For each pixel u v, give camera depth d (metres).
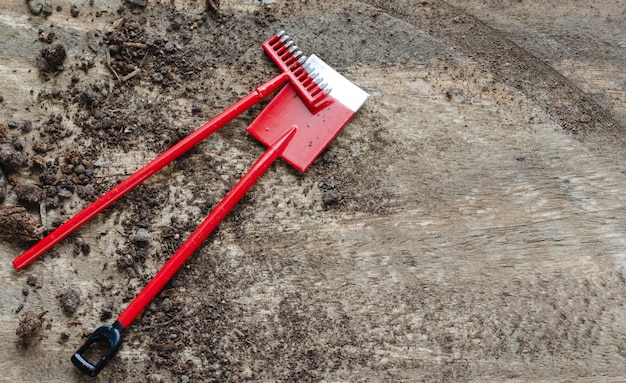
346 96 0.30
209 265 0.30
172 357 0.29
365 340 0.30
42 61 0.30
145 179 0.29
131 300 0.29
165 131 0.30
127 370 0.29
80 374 0.29
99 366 0.28
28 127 0.30
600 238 0.30
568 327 0.30
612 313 0.30
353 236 0.30
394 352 0.30
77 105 0.30
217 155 0.30
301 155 0.30
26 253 0.29
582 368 0.30
